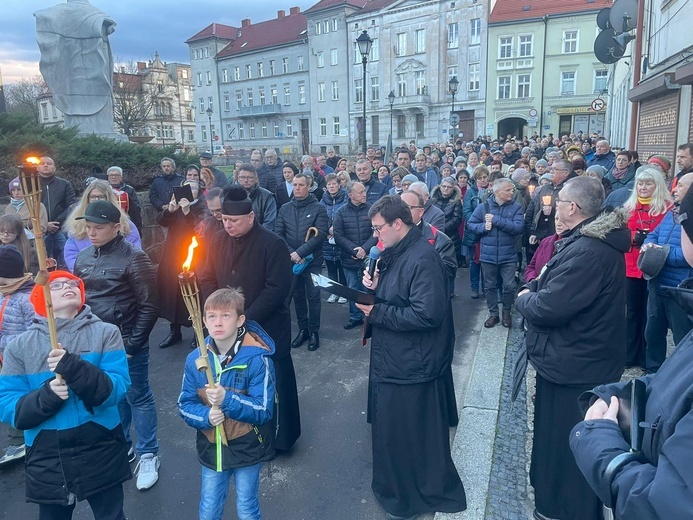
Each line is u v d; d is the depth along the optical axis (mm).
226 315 2428
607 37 12484
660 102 9398
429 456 2826
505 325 5855
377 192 7410
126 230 3643
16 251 3109
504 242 5770
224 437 2418
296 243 5586
